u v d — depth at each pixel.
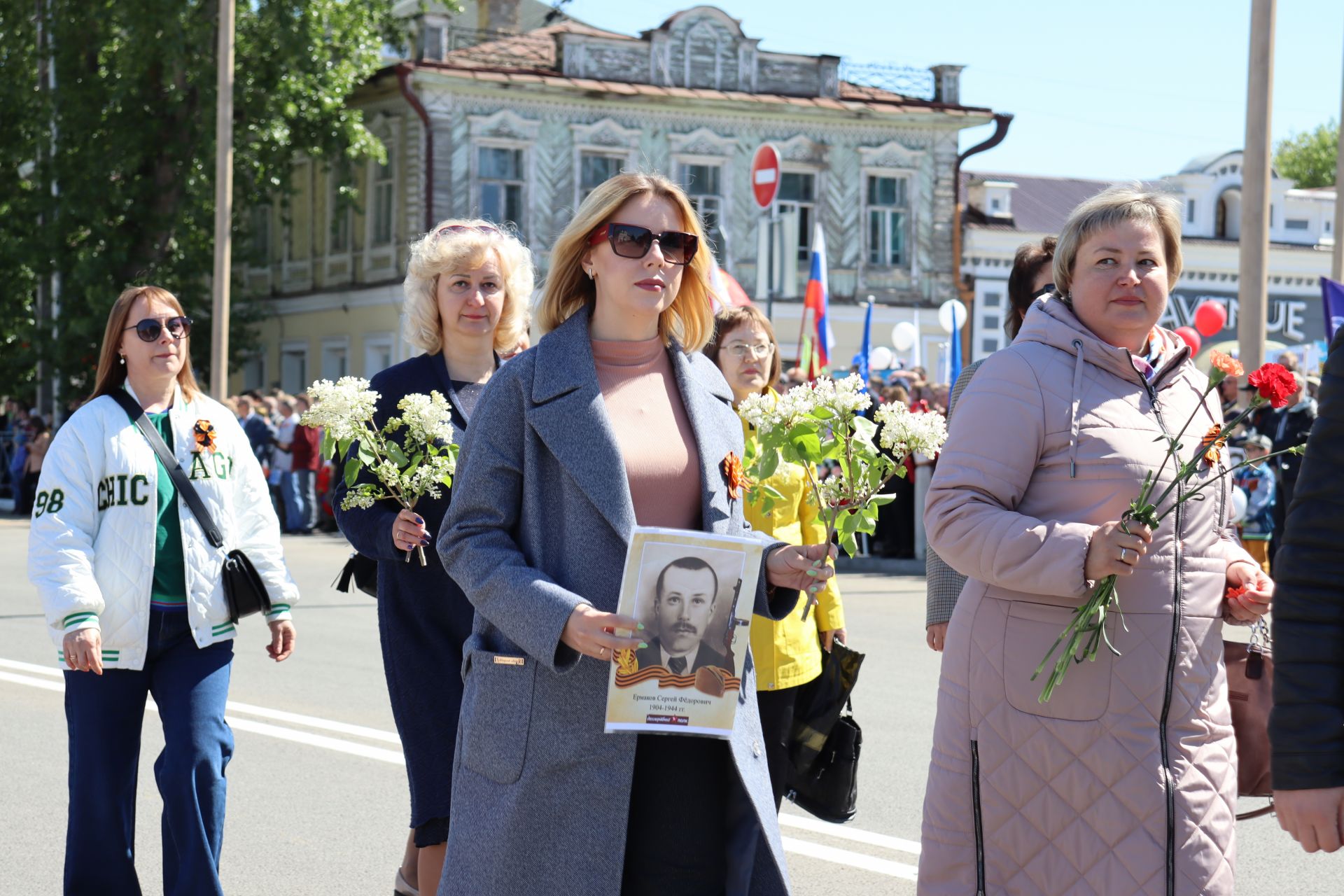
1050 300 3.49
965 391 3.46
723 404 3.28
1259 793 3.84
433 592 4.50
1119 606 3.24
